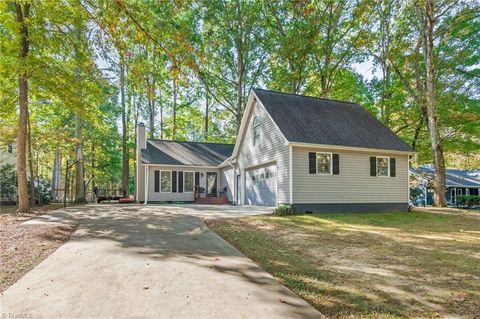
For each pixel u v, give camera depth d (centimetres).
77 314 364
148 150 2364
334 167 1562
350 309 404
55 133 2086
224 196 2302
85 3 705
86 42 771
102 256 601
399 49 2195
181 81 764
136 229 883
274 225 1045
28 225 938
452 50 1948
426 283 508
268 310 385
